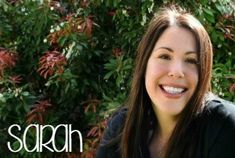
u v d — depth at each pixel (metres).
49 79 3.41
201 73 1.85
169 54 1.85
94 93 3.55
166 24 1.87
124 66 3.26
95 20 3.61
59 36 3.41
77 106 3.58
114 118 2.19
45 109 3.50
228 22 3.49
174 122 1.96
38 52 3.74
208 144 1.84
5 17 3.98
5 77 3.50
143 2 3.26
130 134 2.06
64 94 3.47
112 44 3.59
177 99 1.85
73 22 3.40
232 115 1.83
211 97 1.93
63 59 3.37
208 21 3.37
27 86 3.61
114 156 2.13
